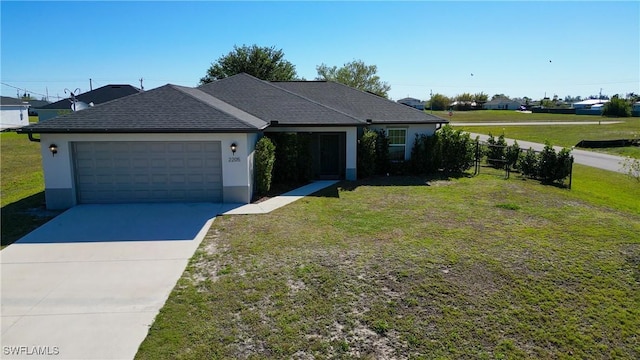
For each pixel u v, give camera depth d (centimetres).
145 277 742
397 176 1845
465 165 1969
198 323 588
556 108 9162
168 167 1282
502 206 1258
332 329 573
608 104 7612
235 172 1283
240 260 817
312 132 1709
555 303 645
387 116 1922
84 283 717
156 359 509
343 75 6325
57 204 1238
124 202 1287
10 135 3741
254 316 605
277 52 4653
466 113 8862
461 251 861
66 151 1223
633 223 1088
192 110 1312
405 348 531
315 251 862
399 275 741
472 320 595
